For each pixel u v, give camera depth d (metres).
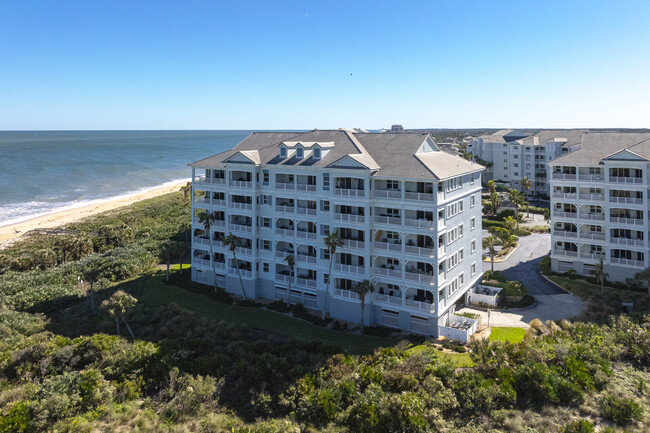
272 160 53.47
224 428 30.97
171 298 56.31
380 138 52.44
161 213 112.00
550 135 123.94
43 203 131.12
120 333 46.56
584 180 57.69
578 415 29.61
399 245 45.00
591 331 40.16
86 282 65.31
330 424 30.58
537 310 49.75
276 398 34.19
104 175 195.88
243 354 39.59
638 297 50.03
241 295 56.50
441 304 44.69
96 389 33.97
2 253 79.19
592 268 58.41
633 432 27.31
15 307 55.28
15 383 36.25
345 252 47.41
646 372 34.62
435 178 41.69
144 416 32.28
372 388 33.09
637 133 58.72
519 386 32.56
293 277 52.91
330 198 47.41
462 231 49.84
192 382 35.72
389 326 46.84
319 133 56.47
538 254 71.38
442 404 30.75
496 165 137.25
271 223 53.97
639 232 54.47
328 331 45.84
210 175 60.22
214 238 60.16
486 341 39.28
